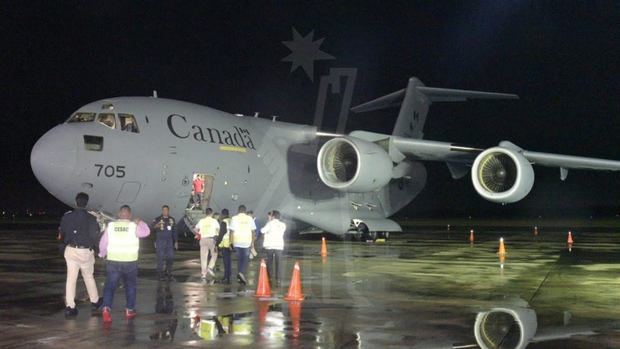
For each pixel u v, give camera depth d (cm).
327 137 2178
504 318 881
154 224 1299
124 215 889
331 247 2159
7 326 834
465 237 2944
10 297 1062
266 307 974
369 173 1862
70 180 1503
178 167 1697
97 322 861
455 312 928
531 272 1422
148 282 1266
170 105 1791
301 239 2567
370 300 1039
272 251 1294
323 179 1902
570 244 2386
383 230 2397
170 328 823
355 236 2422
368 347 722
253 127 2050
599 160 1811
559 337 768
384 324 844
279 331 805
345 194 2295
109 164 1552
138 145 1617
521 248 2180
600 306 977
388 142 2017
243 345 733
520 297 1066
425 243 2427
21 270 1452
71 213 920
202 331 805
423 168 2575
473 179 1805
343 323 852
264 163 1995
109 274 873
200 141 1780
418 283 1240
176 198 1722
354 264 1595
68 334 788
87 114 1622
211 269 1350
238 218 1248
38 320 873
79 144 1516
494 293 1112
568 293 1109
